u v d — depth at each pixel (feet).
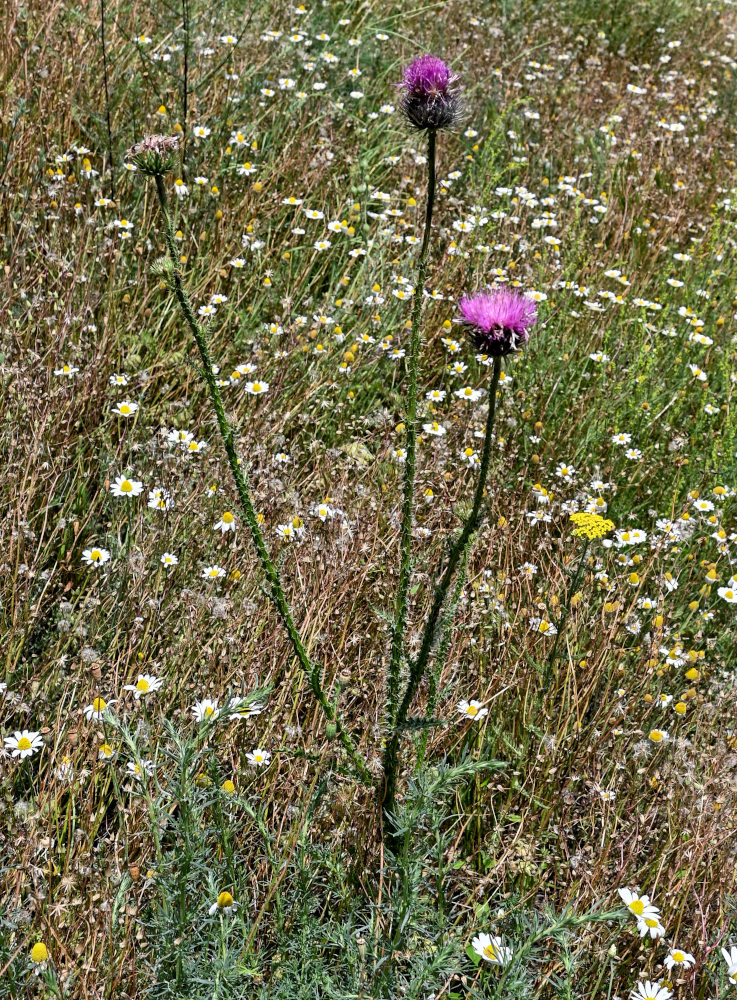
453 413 15.03
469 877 9.09
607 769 9.93
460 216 19.48
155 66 19.39
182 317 15.02
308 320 16.14
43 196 15.42
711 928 8.89
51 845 7.95
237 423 12.52
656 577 12.48
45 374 12.35
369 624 11.16
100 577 11.17
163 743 9.09
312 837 8.74
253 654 10.29
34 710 9.51
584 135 24.67
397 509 12.25
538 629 10.93
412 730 8.76
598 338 17.34
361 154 20.39
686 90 30.86
